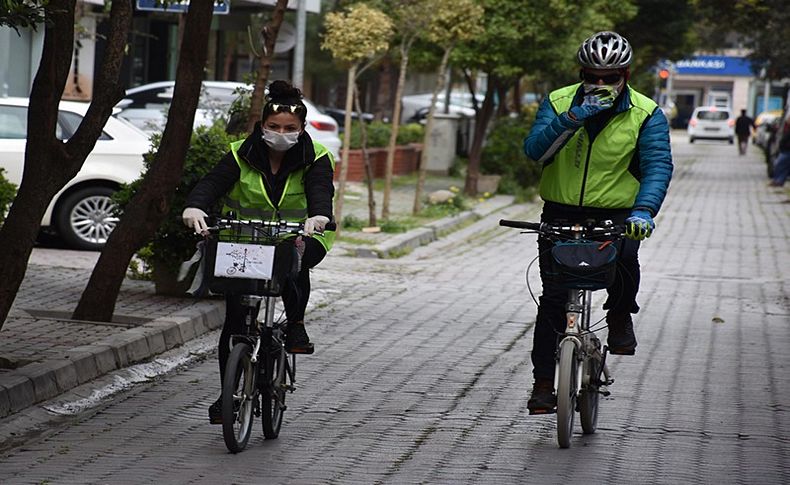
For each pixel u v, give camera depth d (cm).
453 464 1809
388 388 2355
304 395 2281
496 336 2950
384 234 5075
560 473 1767
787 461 1864
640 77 12125
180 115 2725
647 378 2489
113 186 4178
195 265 3033
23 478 1698
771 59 11044
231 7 6781
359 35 4947
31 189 2184
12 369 2209
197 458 1819
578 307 1881
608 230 1839
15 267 2184
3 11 1961
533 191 7400
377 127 8162
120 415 2100
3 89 5112
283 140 1789
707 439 1995
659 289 3847
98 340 2508
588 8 6900
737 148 16500
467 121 9838
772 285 4016
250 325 1853
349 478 1725
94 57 6147
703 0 8812
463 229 5691
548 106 1880
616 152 1855
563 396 1861
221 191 1819
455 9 5644
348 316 3197
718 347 2872
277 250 1764
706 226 5972
